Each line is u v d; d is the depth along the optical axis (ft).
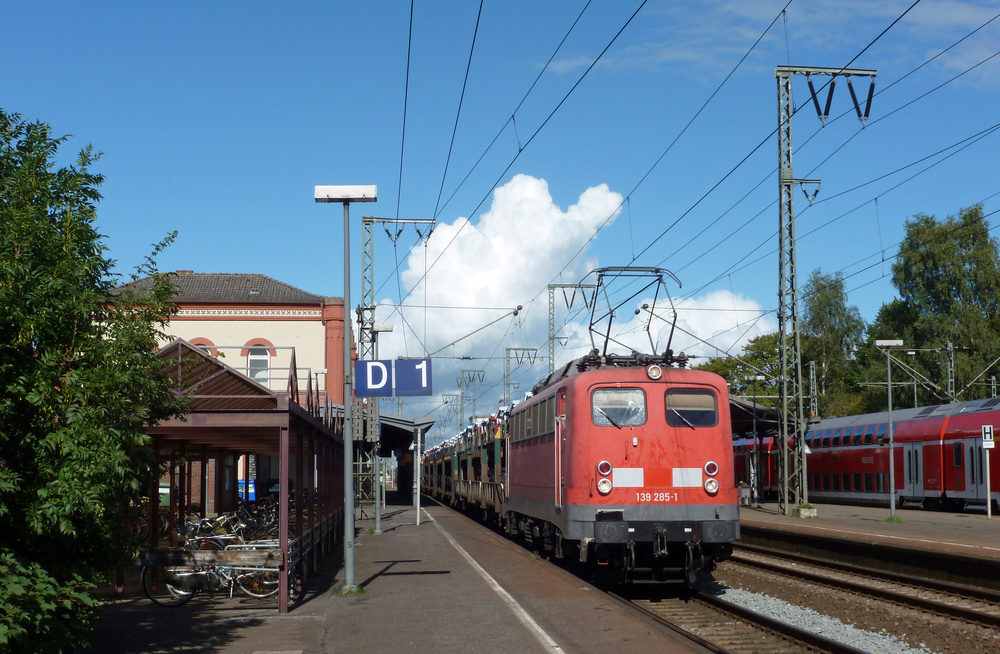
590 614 39.01
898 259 185.47
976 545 60.64
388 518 111.75
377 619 38.27
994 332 169.78
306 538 48.93
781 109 96.27
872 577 55.77
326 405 62.85
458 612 39.70
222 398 39.86
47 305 25.79
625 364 50.01
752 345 240.73
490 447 93.25
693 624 39.81
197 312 132.77
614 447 46.24
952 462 108.88
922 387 174.50
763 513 106.32
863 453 129.08
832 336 212.84
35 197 26.99
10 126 27.89
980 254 173.27
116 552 29.43
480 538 79.15
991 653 33.91
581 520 45.96
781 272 98.73
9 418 25.23
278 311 133.49
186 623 37.58
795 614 43.11
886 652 34.63
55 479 25.45
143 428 31.27
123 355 27.17
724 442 47.16
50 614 24.66
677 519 45.93
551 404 54.19
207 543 44.62
